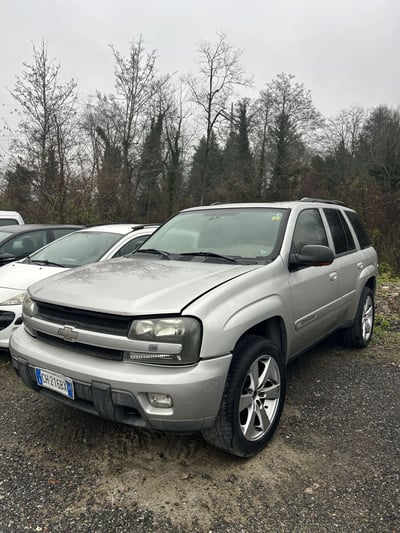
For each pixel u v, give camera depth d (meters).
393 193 15.88
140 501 2.37
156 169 28.88
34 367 2.74
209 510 2.29
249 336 2.83
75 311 2.61
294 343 3.40
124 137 27.03
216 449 2.88
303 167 28.55
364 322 5.03
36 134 17.27
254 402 2.79
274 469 2.65
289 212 3.77
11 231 7.18
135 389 2.30
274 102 35.56
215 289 2.63
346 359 4.69
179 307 2.40
